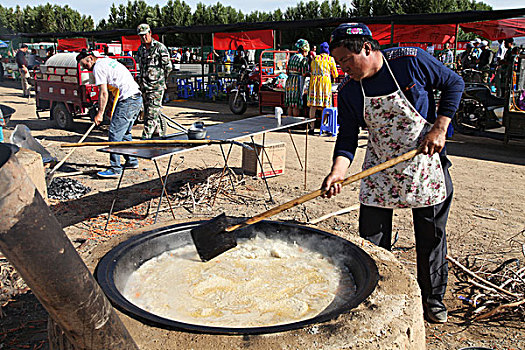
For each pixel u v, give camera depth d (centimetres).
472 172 726
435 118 279
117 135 647
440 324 315
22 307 330
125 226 486
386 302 205
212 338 174
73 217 509
